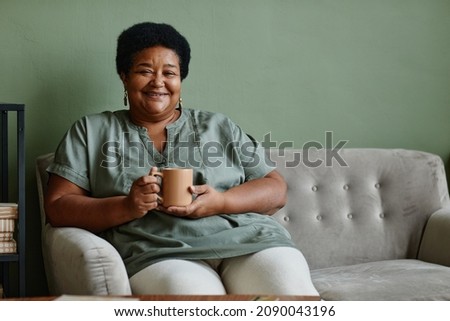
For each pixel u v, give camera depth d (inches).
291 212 104.0
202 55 112.3
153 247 85.0
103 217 85.4
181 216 86.9
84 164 91.4
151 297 63.3
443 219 102.7
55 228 88.2
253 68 114.3
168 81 93.0
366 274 93.0
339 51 117.8
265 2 114.6
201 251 83.3
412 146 121.5
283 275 78.2
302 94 116.4
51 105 106.7
